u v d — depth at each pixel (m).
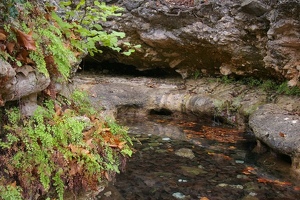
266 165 4.45
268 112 5.44
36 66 2.79
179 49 7.78
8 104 2.68
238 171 4.24
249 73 7.23
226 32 6.79
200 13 7.05
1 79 2.31
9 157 2.49
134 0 7.48
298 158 4.21
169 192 3.59
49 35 3.04
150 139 5.58
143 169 4.20
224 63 7.49
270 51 6.04
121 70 9.36
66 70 3.20
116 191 3.52
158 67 8.65
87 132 3.31
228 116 6.55
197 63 7.99
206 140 5.59
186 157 4.72
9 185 2.35
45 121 2.94
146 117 7.31
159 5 7.36
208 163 4.50
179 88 7.86
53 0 4.57
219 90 7.30
